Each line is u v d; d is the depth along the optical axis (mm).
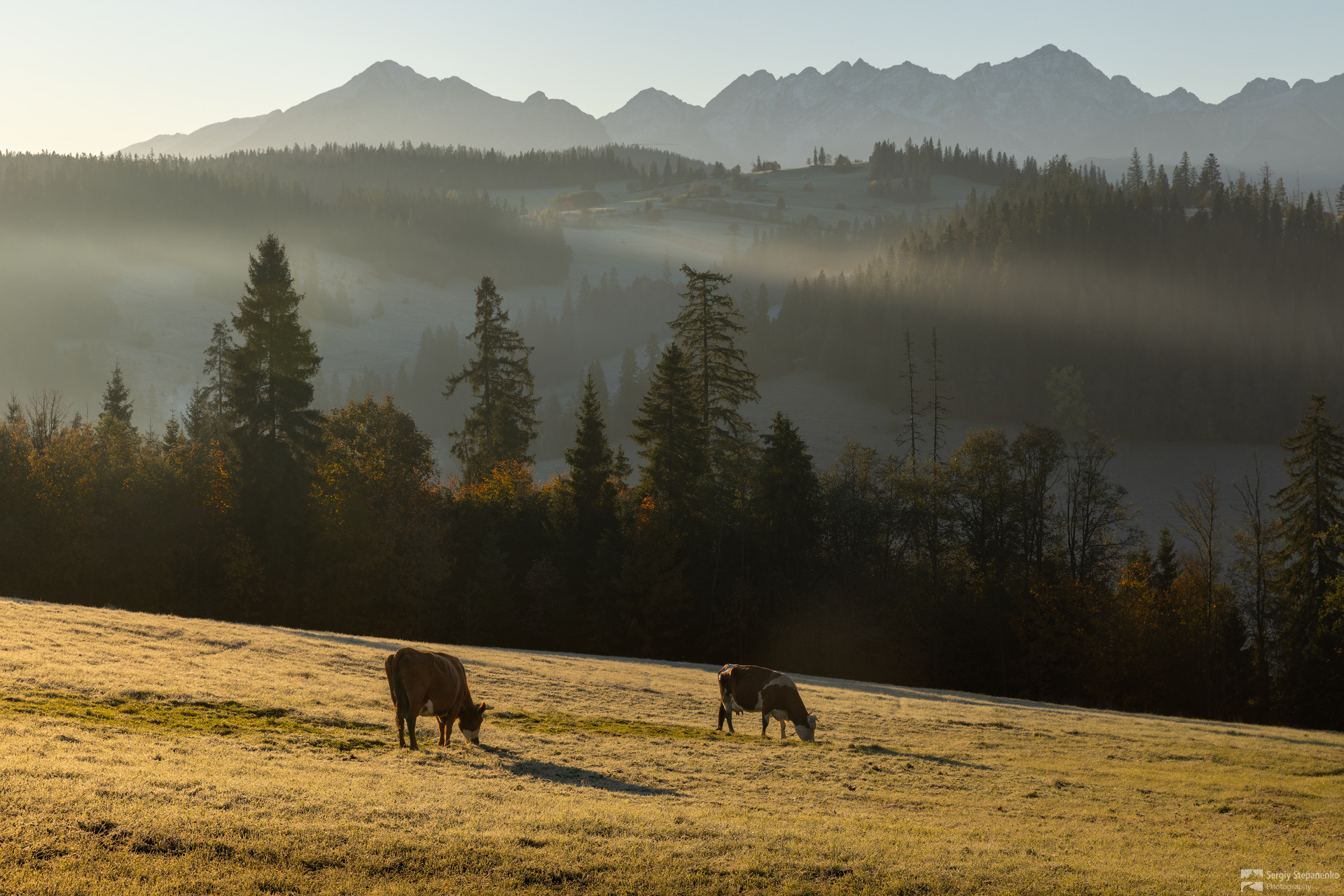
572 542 62156
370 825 9594
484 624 60094
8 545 53188
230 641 27094
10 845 7637
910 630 60938
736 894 8922
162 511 56938
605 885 8750
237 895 7500
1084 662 56250
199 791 9984
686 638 61844
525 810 11164
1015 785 18312
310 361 57312
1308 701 52250
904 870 10039
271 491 55594
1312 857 13359
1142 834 14414
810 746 21094
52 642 21656
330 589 55969
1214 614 59969
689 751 18672
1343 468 52344
